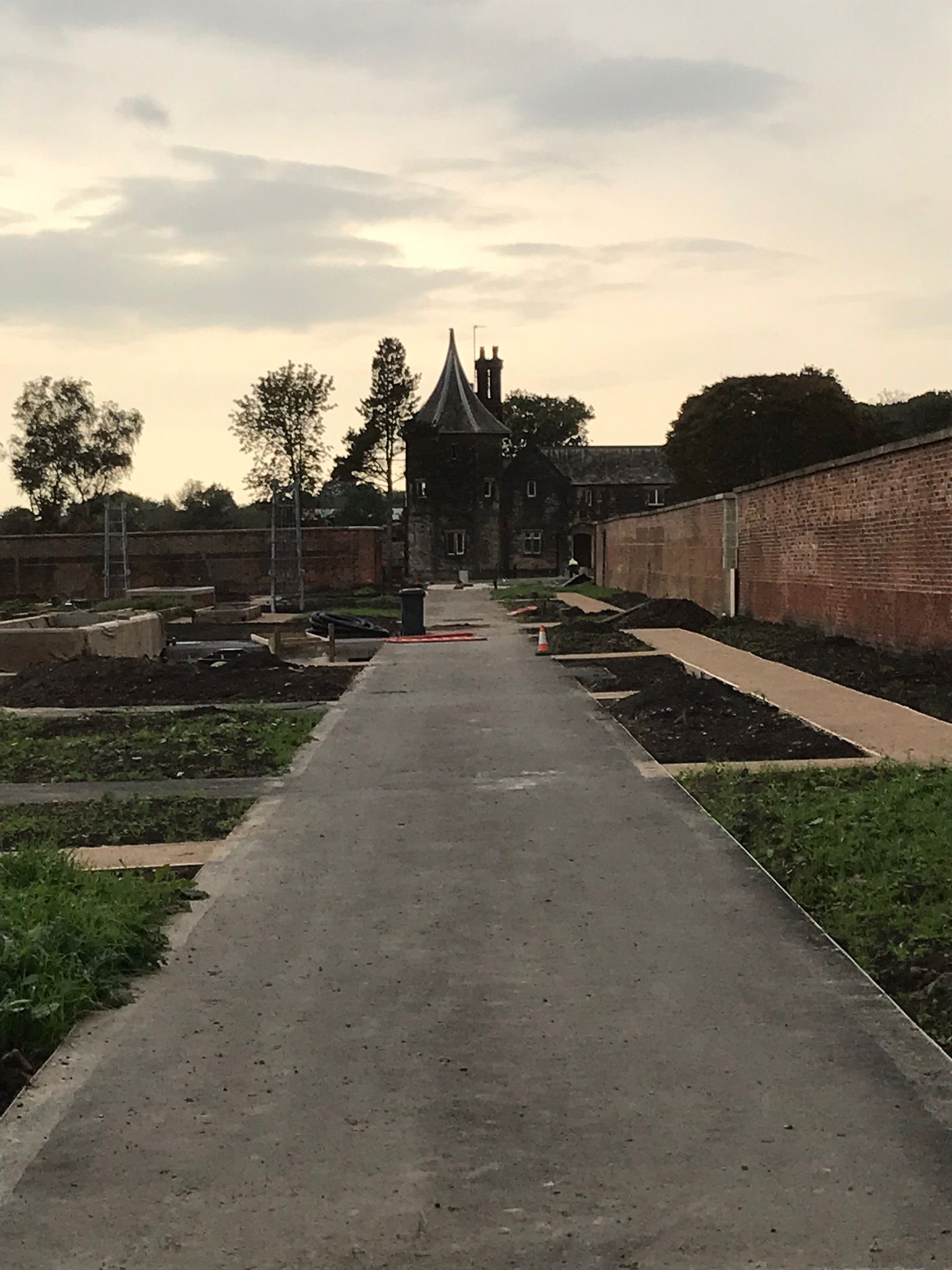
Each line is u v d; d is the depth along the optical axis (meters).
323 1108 5.35
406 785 12.79
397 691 21.20
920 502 21.69
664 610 35.47
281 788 12.80
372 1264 4.20
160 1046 6.07
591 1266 4.15
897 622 22.95
